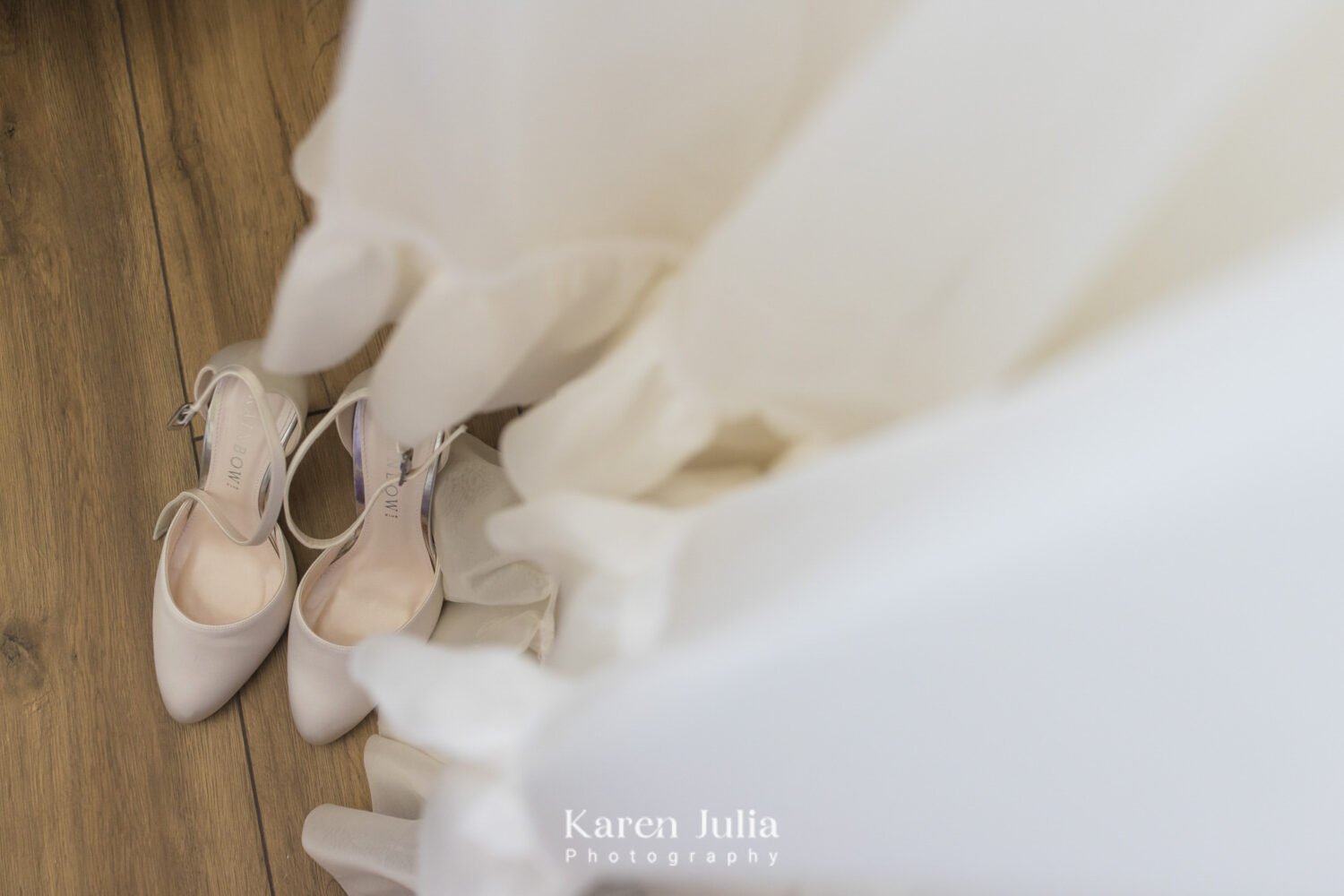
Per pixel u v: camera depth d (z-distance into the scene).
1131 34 0.23
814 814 0.35
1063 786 0.32
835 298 0.29
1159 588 0.24
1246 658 0.26
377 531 0.83
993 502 0.21
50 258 0.92
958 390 0.30
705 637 0.26
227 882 0.85
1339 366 0.19
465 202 0.34
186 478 0.90
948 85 0.25
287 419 0.82
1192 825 0.33
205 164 0.94
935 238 0.27
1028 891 0.38
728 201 0.38
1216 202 0.28
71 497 0.89
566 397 0.37
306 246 0.37
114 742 0.85
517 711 0.38
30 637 0.87
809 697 0.28
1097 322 0.32
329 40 0.96
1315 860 0.32
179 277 0.93
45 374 0.91
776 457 0.40
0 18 0.95
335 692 0.81
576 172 0.36
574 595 0.39
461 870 0.45
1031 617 0.25
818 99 0.34
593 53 0.32
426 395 0.42
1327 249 0.18
